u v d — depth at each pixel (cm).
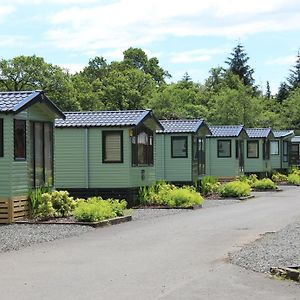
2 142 1873
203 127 3462
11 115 1866
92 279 1005
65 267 1116
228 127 4150
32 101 1930
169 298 870
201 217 2077
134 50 9831
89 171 2536
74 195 2547
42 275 1041
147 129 2714
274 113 6881
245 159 4562
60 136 2555
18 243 1430
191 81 10475
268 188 3825
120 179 2514
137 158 2594
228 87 8038
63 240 1492
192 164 3278
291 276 1003
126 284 965
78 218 1833
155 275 1038
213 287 941
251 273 1048
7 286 952
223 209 2420
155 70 9875
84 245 1403
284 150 5212
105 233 1628
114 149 2517
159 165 3303
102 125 2505
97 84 7650
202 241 1469
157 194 2570
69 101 6206
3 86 6116
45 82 6106
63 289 929
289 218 2038
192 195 2516
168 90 7138
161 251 1309
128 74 7800
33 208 1941
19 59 6094
